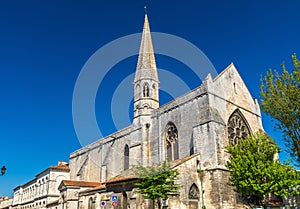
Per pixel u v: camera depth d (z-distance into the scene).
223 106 44.31
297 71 24.70
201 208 36.84
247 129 47.97
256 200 39.44
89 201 51.03
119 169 57.97
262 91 26.06
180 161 38.44
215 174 37.47
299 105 24.20
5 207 117.50
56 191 77.00
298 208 36.47
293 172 32.44
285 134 24.70
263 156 33.59
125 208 39.53
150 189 30.14
